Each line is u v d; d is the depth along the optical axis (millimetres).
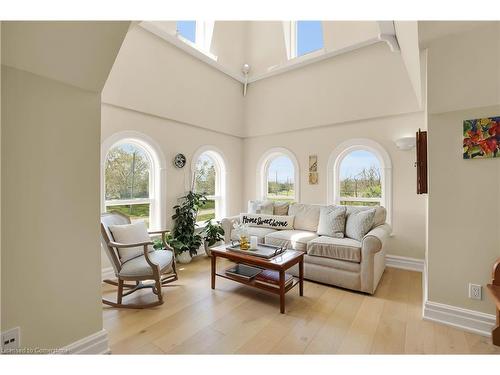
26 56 1307
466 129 1962
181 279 3256
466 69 1930
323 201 4430
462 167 2000
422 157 2318
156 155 3873
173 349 1835
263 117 5125
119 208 3557
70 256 1565
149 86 3676
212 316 2312
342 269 2895
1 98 1271
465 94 1944
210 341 1934
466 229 2002
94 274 1688
